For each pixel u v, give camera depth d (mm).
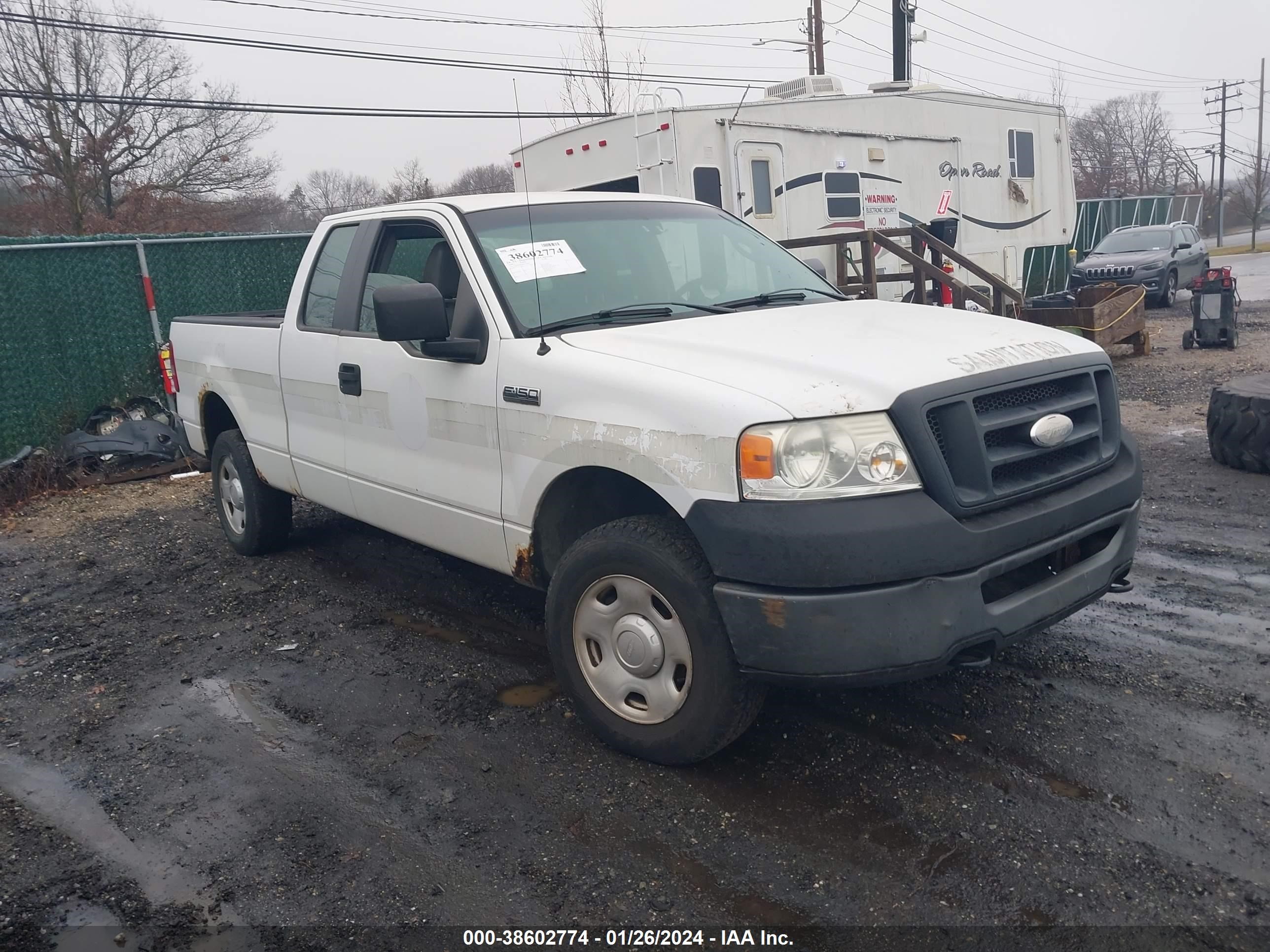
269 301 10586
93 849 3217
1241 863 2859
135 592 5777
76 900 2959
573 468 3539
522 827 3213
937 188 13820
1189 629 4516
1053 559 3441
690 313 4074
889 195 12891
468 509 4113
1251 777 3293
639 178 10500
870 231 11008
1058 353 3512
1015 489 3186
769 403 3010
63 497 8117
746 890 2854
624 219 4613
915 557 2922
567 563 3580
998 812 3152
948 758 3480
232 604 5469
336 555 6215
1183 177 75062
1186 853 2910
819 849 3020
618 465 3354
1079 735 3604
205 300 10094
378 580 5723
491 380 3857
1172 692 3908
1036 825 3072
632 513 3891
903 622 2936
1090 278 21422
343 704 4172
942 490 3002
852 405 2990
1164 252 21984
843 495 2945
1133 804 3164
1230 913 2660
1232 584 5035
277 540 6168
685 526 3334
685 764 3467
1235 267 35438
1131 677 4055
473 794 3426
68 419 9102
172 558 6406
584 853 3061
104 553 6605
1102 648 4344
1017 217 15891
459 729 3902
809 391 3033
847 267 12188
